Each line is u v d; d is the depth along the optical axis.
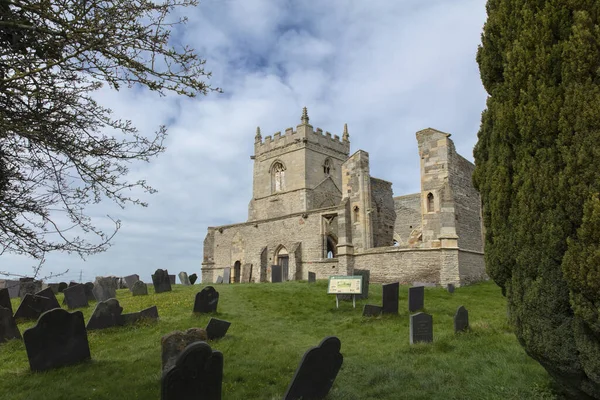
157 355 9.16
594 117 4.83
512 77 5.84
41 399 6.67
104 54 5.29
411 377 7.61
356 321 13.66
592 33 5.07
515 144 5.91
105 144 5.75
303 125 47.06
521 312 5.69
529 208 5.47
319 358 6.59
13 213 5.33
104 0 5.09
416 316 10.28
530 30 5.64
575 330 5.05
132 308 15.87
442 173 25.50
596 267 4.60
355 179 30.59
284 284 23.80
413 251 25.61
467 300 17.95
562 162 5.20
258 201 49.84
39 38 4.90
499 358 8.27
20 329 12.30
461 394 6.71
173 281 28.20
